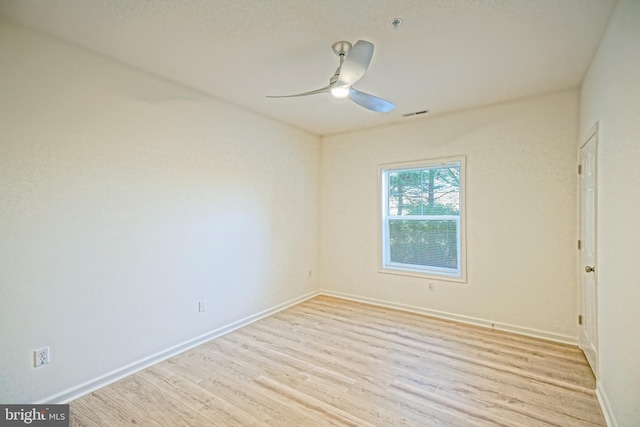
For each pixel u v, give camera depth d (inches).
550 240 122.2
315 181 183.2
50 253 81.8
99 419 76.5
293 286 168.1
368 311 156.8
